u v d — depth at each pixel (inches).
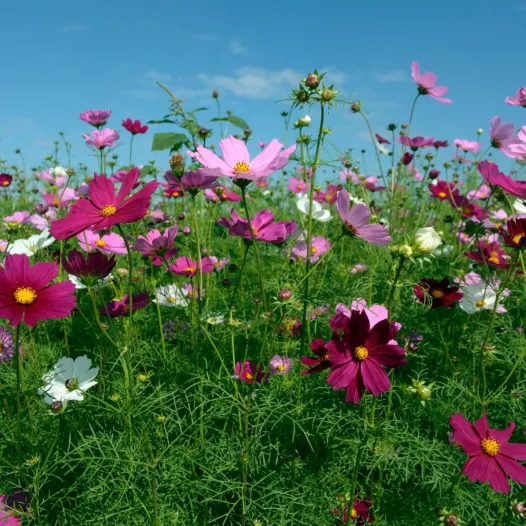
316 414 25.6
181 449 25.4
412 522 24.7
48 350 31.8
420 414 28.8
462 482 25.8
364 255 45.3
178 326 36.0
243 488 23.4
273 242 26.3
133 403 22.0
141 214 18.0
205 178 28.3
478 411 29.9
